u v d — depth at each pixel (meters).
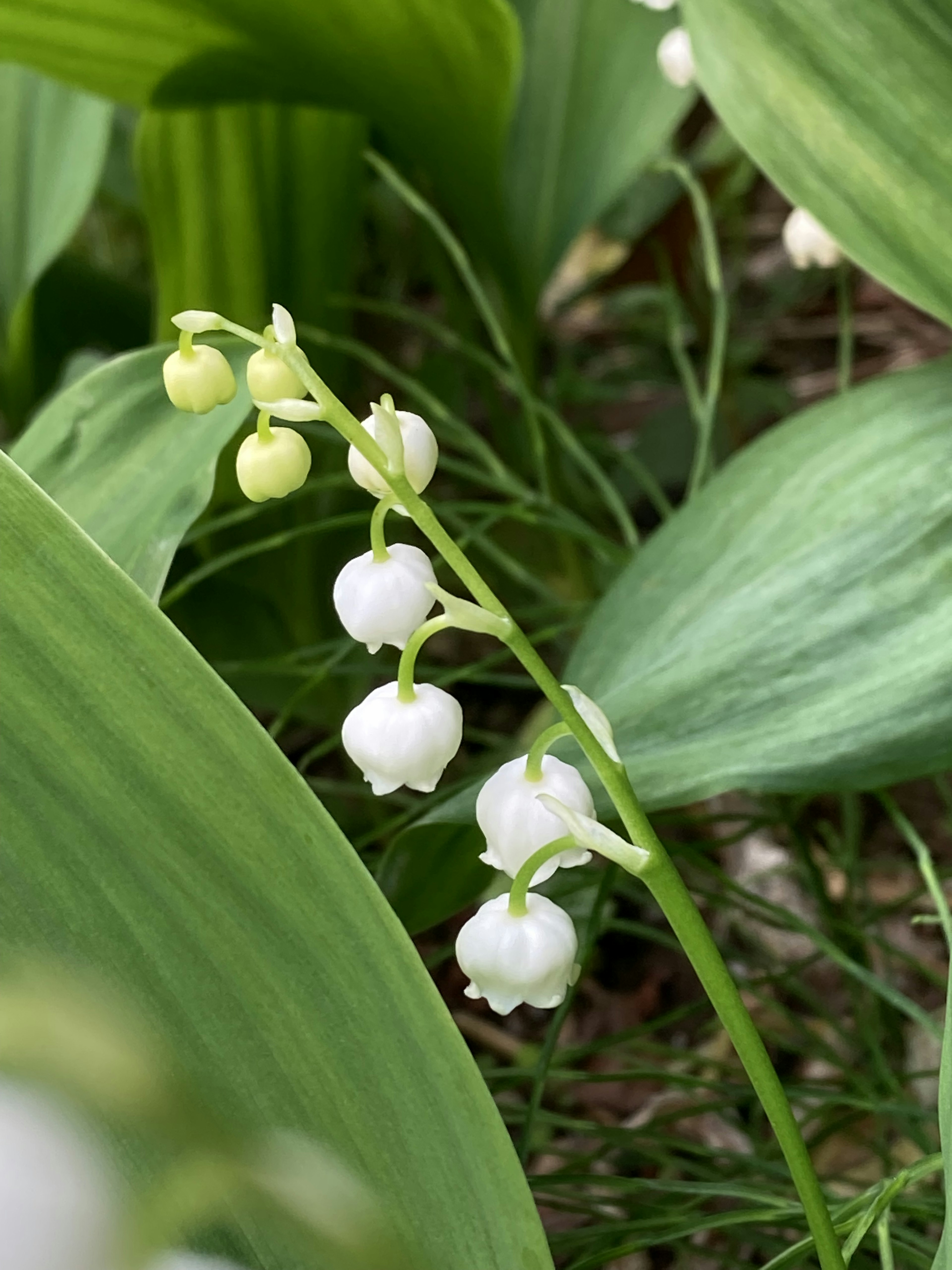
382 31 0.31
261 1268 0.20
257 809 0.20
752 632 0.25
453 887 0.25
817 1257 0.24
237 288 0.39
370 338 0.66
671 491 0.56
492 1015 0.42
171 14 0.30
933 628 0.25
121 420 0.26
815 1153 0.35
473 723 0.50
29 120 0.43
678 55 0.35
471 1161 0.20
